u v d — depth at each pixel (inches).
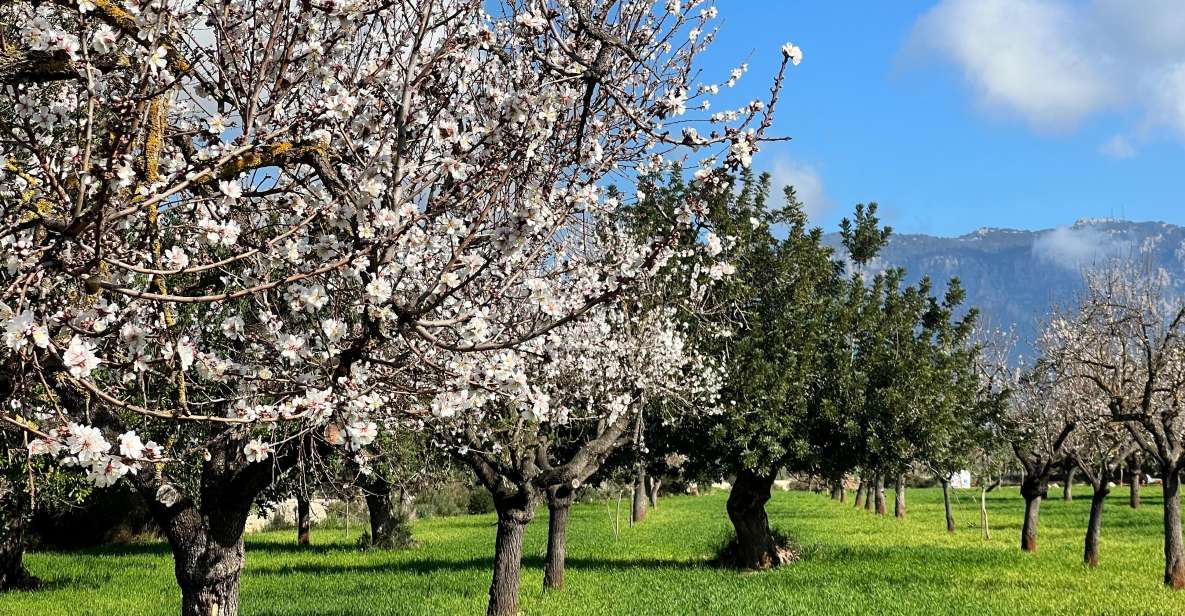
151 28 201.8
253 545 1524.4
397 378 273.6
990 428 1238.3
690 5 327.6
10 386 205.5
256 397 248.8
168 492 328.2
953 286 1198.9
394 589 948.6
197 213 249.3
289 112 251.0
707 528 1819.6
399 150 249.9
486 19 307.4
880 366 1056.2
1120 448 1088.2
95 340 214.4
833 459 1032.8
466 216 267.4
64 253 203.9
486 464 711.7
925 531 1686.8
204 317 293.1
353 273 236.7
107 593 923.4
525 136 254.2
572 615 758.5
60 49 201.5
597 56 281.6
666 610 784.3
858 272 1153.4
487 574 1072.2
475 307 273.0
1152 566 1055.6
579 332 679.7
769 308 1072.8
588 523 2036.2
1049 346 1091.3
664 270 560.1
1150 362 855.7
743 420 976.3
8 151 245.3
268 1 258.2
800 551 1278.3
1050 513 2059.5
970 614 758.5
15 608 821.9
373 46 289.0
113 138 201.9
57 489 671.8
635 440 781.3
